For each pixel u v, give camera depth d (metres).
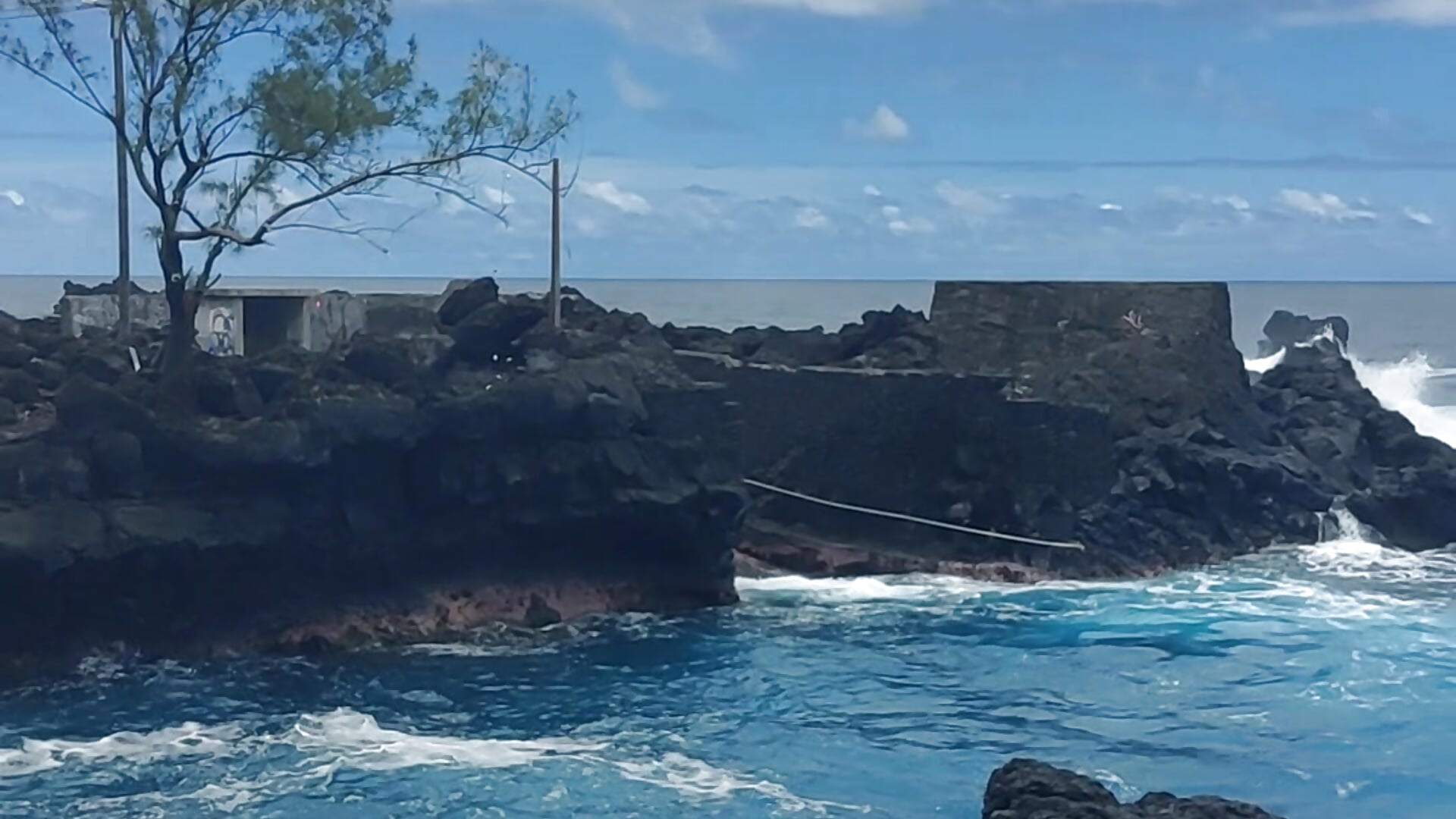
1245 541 43.56
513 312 36.84
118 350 35.34
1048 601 37.72
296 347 35.41
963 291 48.97
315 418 31.50
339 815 23.30
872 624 35.22
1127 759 26.31
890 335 46.81
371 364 33.81
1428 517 44.91
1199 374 46.75
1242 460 44.34
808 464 41.16
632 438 35.84
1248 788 25.02
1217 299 48.09
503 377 34.94
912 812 23.77
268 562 31.42
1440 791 24.94
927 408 40.75
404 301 43.50
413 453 33.09
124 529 29.34
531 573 35.09
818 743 26.95
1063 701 29.56
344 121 33.38
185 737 26.59
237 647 31.33
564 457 34.56
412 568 33.47
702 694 29.72
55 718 27.38
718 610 36.38
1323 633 34.81
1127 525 41.81
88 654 29.84
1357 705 29.42
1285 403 49.38
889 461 40.91
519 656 32.22
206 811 23.38
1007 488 40.59
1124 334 47.50
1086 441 41.72
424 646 32.69
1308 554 43.38
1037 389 45.31
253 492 31.23
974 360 48.03
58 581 28.95
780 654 32.62
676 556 36.38
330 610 32.38
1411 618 36.31
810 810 23.80
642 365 40.38
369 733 27.05
